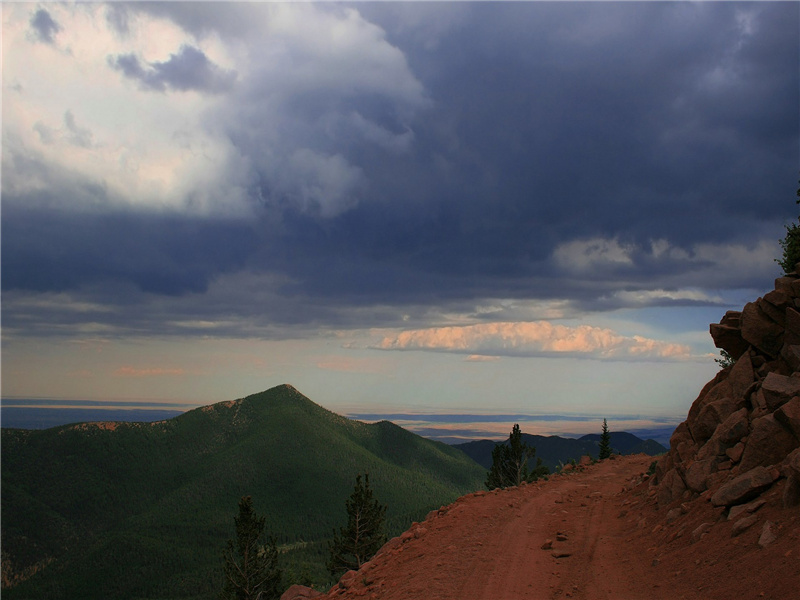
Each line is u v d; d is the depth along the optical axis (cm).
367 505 5788
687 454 2220
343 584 1942
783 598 1057
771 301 2141
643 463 4225
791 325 2044
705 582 1286
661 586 1369
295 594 2236
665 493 2067
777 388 1781
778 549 1223
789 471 1404
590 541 1920
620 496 2656
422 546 2056
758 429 1697
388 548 2170
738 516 1497
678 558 1498
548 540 1906
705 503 1734
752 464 1689
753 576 1190
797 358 1955
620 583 1459
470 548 1930
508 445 5694
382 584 1753
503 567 1694
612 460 4556
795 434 1605
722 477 1802
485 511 2497
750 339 2189
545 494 2931
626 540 1877
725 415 2078
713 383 2392
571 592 1441
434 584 1614
